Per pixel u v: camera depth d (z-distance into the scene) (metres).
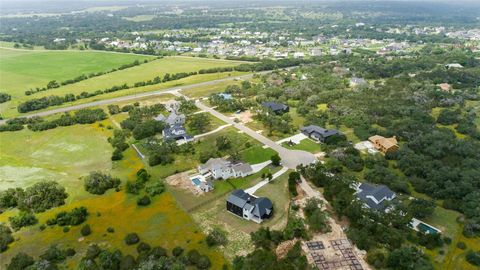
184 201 106.75
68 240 90.88
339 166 120.56
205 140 149.88
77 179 122.62
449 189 105.69
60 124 172.38
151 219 98.56
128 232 93.38
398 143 142.00
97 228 95.19
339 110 174.12
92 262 79.62
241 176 120.12
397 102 182.88
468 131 150.50
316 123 160.88
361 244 84.56
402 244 86.25
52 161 137.00
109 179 116.31
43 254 85.44
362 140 146.25
